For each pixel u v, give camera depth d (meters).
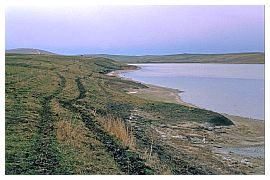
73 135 24.42
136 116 32.06
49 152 21.64
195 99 42.88
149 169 20.75
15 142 22.64
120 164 21.06
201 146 25.48
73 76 52.09
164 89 51.25
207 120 31.78
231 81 60.38
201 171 21.22
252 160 23.28
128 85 52.78
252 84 55.12
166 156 23.03
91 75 58.06
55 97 35.81
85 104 34.34
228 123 31.19
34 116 27.92
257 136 27.95
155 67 110.94
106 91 42.75
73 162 20.66
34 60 61.84
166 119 31.72
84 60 82.94
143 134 27.16
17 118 26.95
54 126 25.94
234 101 41.31
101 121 28.69
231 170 21.61
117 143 23.88
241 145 25.95
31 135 23.88
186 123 30.77
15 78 41.72
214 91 49.16
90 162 20.80
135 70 91.69
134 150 23.23
